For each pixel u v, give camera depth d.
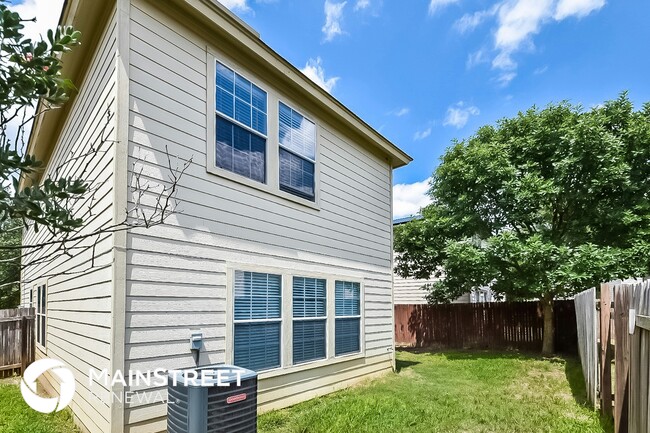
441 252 10.81
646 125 9.20
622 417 3.76
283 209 5.64
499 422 4.53
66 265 5.50
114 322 3.51
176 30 4.41
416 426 4.39
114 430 3.42
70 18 4.31
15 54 1.72
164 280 3.96
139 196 3.63
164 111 4.16
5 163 1.61
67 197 1.82
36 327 7.77
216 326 4.44
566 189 9.41
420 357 9.97
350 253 7.13
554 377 7.24
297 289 5.76
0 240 7.62
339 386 6.40
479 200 10.55
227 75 4.98
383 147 8.16
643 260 8.50
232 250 4.76
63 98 1.96
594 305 5.21
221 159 4.78
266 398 5.01
